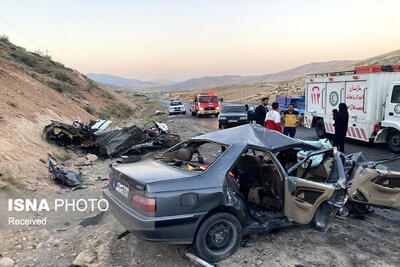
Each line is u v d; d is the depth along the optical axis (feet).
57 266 12.27
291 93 223.30
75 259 12.52
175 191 11.62
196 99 99.35
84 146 34.63
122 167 14.34
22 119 35.96
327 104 46.14
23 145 28.50
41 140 32.60
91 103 92.63
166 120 86.94
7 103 38.55
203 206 11.90
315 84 49.24
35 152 28.22
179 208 11.56
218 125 68.39
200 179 12.38
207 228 12.16
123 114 102.53
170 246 13.83
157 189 11.50
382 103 37.52
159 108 171.83
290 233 15.26
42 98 55.47
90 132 35.81
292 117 37.70
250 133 15.17
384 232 15.70
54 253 13.21
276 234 15.11
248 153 16.55
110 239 14.39
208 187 12.16
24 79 59.52
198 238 12.07
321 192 12.38
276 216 14.21
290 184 13.69
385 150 37.24
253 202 15.48
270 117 30.76
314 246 13.99
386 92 37.32
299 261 12.70
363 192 15.97
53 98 61.77
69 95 81.82
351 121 41.09
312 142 18.22
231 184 13.12
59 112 54.39
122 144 34.30
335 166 14.70
